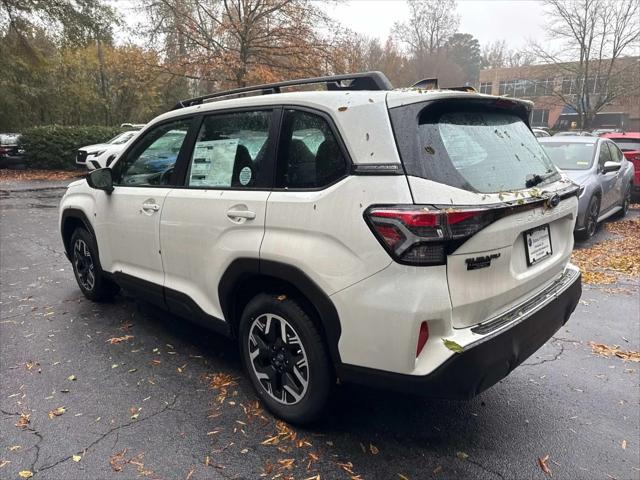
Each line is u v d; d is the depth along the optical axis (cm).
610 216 997
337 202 246
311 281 254
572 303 310
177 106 382
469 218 226
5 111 2345
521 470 258
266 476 249
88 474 247
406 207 224
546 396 331
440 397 230
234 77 1864
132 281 396
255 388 307
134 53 1942
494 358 234
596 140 874
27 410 301
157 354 379
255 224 283
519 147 294
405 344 228
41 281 554
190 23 1886
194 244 326
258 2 1822
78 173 1892
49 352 379
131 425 288
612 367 375
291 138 277
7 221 930
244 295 311
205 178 329
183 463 257
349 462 260
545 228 290
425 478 250
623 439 286
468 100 267
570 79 3569
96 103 2595
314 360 266
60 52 2238
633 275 614
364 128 244
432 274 223
